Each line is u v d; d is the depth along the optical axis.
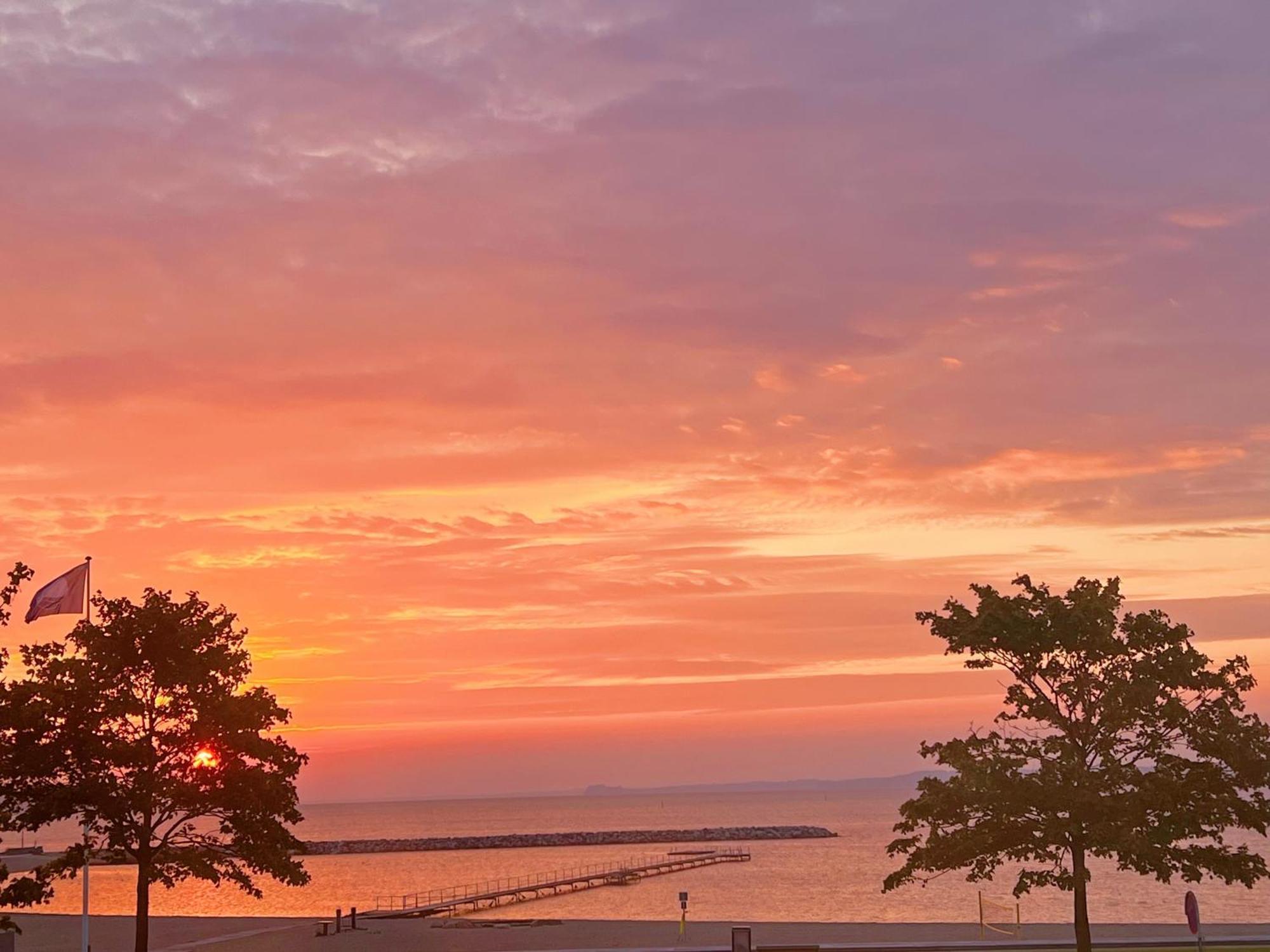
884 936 57.25
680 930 61.53
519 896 113.56
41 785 38.53
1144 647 37.41
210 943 59.72
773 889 122.69
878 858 180.62
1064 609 37.03
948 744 37.28
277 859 40.09
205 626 41.53
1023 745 36.59
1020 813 35.44
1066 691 37.56
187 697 40.78
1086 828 34.47
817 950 50.56
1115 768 34.91
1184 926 59.50
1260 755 34.69
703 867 163.38
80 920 71.31
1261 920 81.69
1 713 37.19
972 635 37.41
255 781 39.47
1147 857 33.72
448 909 91.31
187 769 40.16
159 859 39.62
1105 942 51.66
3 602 33.81
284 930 65.38
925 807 36.19
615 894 118.06
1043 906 96.25
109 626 40.69
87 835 39.06
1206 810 34.41
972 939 55.44
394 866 187.62
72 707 38.69
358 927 68.12
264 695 41.72
